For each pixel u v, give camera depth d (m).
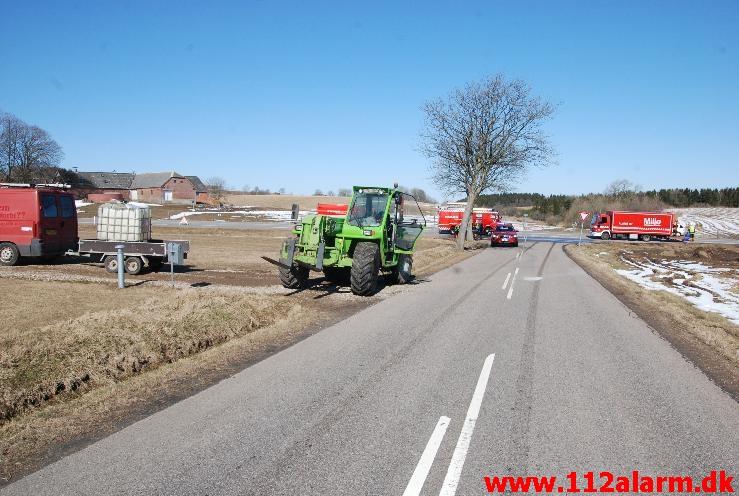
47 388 6.18
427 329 9.89
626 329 10.41
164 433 4.99
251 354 7.93
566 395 6.30
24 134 83.25
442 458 4.56
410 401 5.96
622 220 58.19
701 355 8.50
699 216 114.00
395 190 15.21
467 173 37.44
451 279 18.64
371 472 4.29
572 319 11.31
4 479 4.15
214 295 11.11
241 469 4.31
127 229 17.38
